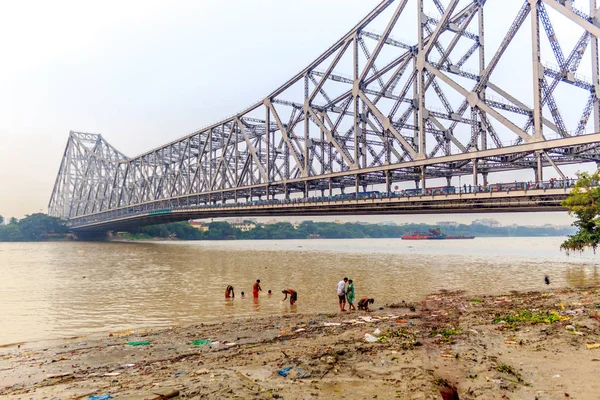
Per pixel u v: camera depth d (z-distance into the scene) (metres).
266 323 16.25
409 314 16.53
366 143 60.38
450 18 50.12
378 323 14.28
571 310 13.58
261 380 7.86
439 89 51.91
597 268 39.72
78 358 11.83
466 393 6.43
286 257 61.72
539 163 36.34
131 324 17.48
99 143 177.50
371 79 58.69
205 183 100.81
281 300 23.20
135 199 136.88
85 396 7.61
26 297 25.12
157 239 185.50
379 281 30.53
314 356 9.38
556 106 38.06
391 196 50.75
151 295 25.45
